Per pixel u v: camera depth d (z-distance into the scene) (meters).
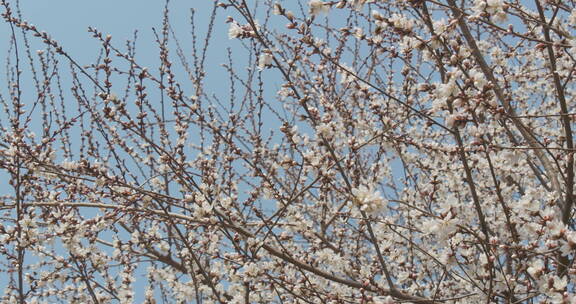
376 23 3.51
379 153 4.90
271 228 3.95
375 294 4.77
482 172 5.88
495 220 5.48
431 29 3.41
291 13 3.49
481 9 3.31
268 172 4.87
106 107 3.97
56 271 4.81
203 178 4.20
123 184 4.20
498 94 4.01
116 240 4.89
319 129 3.91
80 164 4.21
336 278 4.20
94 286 5.50
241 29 3.70
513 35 3.26
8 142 4.89
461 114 3.39
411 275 4.84
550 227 3.20
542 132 6.16
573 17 3.72
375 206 3.19
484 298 3.81
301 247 6.05
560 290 3.13
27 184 4.61
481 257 3.61
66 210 4.64
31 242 4.34
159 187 5.76
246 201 4.73
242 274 4.06
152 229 4.98
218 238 5.06
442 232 3.19
